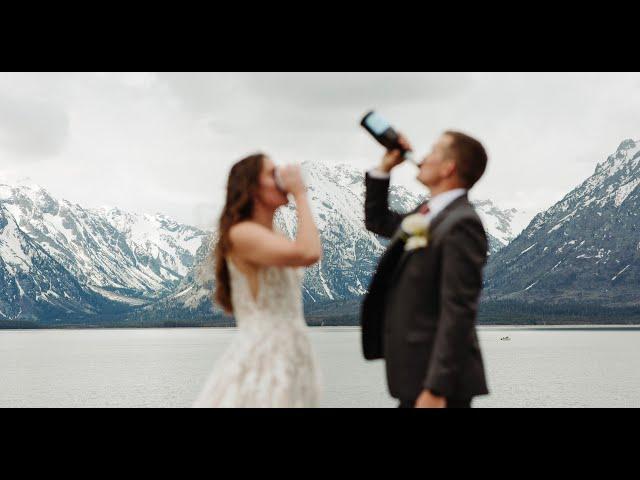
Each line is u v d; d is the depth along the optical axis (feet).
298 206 13.94
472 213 14.66
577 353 465.06
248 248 13.76
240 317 14.38
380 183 17.28
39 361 407.64
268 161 14.34
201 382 247.70
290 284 14.61
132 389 221.87
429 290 14.57
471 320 13.99
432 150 15.52
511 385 238.89
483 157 15.35
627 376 278.87
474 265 14.14
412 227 14.49
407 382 14.53
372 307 15.66
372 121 16.94
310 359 14.78
